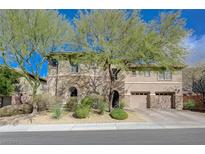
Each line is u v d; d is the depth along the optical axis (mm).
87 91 30266
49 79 30891
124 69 23203
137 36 20562
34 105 23656
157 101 32406
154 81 32625
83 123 19766
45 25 20578
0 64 21312
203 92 32000
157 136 13094
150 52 21141
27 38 20500
